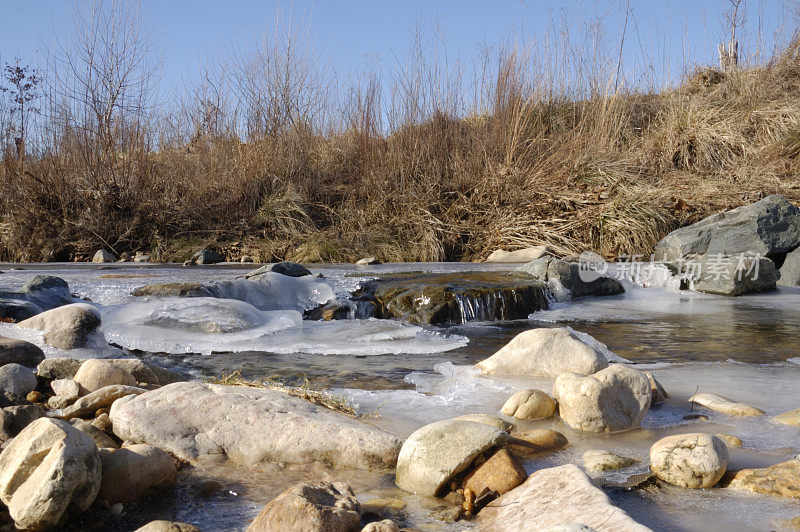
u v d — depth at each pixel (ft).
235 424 8.65
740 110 42.24
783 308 21.45
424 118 39.86
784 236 26.63
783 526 6.27
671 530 6.25
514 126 38.96
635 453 8.42
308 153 40.04
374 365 13.62
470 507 6.87
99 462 6.83
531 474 7.58
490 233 34.40
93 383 10.39
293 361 14.01
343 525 6.18
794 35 46.34
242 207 37.91
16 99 38.27
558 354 12.37
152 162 38.78
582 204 33.94
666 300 23.50
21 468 6.51
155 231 36.60
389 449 8.22
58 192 36.73
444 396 11.12
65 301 17.89
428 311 19.08
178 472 7.89
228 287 19.39
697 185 35.45
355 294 20.85
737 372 12.75
